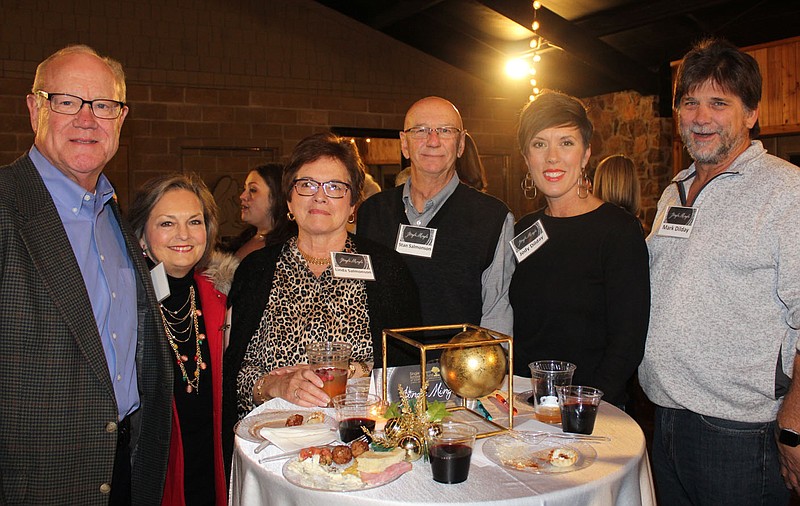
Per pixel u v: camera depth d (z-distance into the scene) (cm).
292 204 217
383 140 842
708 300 194
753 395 189
